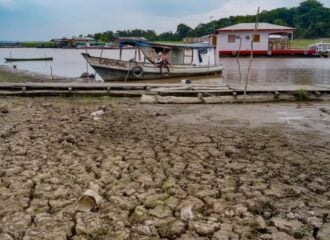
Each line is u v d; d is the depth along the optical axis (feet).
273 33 156.76
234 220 14.47
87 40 312.71
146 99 45.39
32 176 18.63
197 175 19.30
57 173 19.15
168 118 35.45
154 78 78.23
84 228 13.48
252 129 31.12
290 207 15.78
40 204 15.49
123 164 20.84
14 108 39.11
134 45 79.05
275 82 75.46
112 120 33.71
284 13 301.63
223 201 16.16
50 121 32.53
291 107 44.34
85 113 36.91
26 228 13.48
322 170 20.63
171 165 20.90
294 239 13.16
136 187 17.51
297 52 150.82
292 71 99.14
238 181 18.57
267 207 15.81
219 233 13.43
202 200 16.24
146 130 29.76
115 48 218.59
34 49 320.29
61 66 127.65
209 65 85.10
